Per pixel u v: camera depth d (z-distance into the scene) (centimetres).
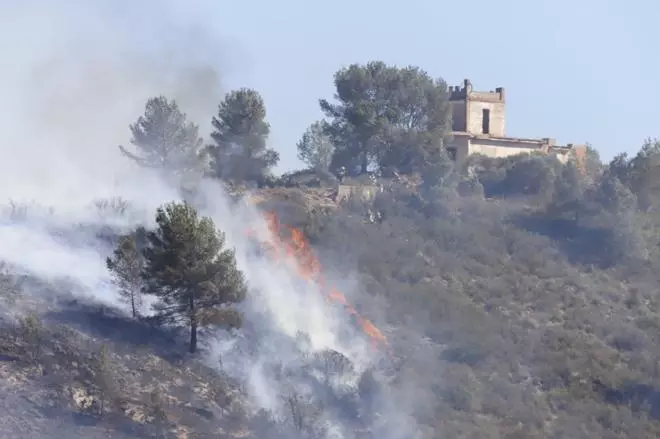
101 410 19512
